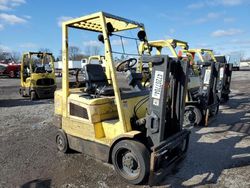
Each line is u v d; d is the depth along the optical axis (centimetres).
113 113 437
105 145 400
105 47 383
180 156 429
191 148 518
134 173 377
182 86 401
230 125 695
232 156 473
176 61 399
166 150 370
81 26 464
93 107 411
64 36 459
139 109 412
